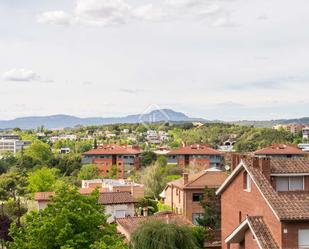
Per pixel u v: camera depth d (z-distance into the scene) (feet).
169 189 259.60
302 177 128.57
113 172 493.77
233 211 140.67
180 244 147.43
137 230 149.18
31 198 318.04
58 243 100.48
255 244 118.73
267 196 117.50
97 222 105.91
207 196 186.09
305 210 112.88
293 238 111.75
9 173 412.16
